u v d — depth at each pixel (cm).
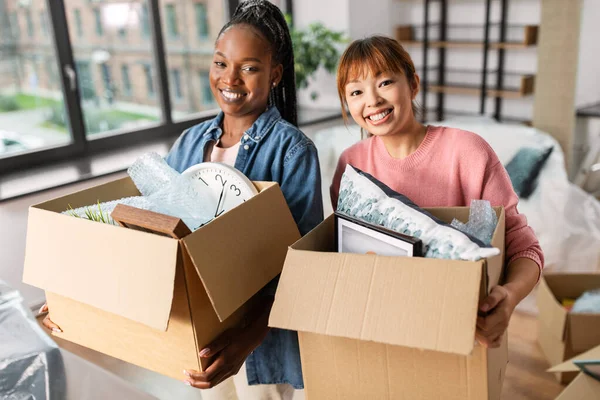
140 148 307
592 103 370
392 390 84
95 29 291
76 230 93
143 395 78
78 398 78
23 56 266
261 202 98
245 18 117
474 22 412
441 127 118
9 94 265
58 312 108
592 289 221
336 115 374
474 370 78
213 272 85
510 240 103
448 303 71
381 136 120
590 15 342
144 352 98
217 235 87
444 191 117
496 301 78
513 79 404
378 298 76
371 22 405
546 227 247
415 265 75
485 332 77
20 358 84
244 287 91
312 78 384
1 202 227
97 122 304
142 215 85
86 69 293
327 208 266
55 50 273
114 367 209
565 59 287
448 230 84
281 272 92
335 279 79
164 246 82
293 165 115
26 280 99
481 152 112
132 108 318
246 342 100
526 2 385
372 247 91
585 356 169
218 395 141
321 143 293
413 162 119
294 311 80
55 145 282
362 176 102
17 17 260
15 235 218
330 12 384
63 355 86
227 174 105
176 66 335
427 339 71
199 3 337
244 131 124
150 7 310
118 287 86
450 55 434
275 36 119
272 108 122
